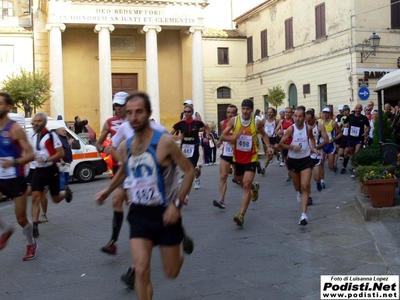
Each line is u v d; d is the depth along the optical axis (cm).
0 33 3434
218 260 678
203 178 1672
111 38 3716
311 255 685
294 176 903
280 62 3681
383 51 2878
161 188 421
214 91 4172
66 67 3619
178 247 431
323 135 1191
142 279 408
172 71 3850
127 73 3769
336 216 933
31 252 716
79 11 3372
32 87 3039
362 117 1541
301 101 3425
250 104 857
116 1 3422
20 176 675
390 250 681
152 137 419
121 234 857
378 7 2872
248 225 890
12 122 659
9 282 614
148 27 3506
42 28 3519
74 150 1811
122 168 478
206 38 4131
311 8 3250
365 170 966
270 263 655
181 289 565
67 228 934
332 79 3056
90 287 584
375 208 866
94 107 3672
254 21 4081
